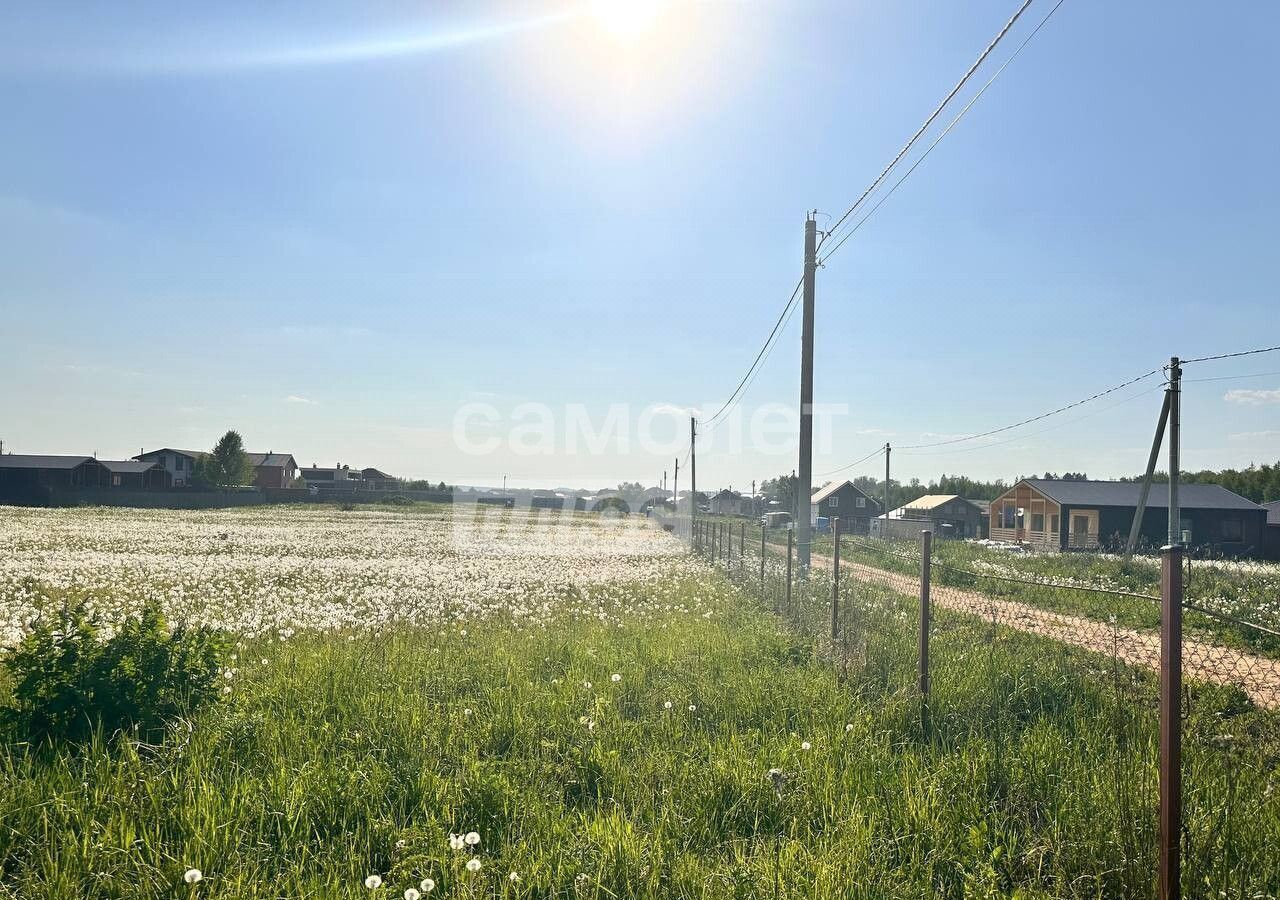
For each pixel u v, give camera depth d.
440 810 4.80
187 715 6.04
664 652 9.45
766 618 12.32
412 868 4.12
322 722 6.35
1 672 7.62
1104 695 7.04
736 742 5.91
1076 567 23.92
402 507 70.94
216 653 6.69
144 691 6.04
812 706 6.90
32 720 5.74
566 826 4.65
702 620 12.38
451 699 7.26
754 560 21.91
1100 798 4.58
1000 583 18.09
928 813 4.68
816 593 13.23
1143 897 3.81
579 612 13.52
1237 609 14.01
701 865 4.25
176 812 4.50
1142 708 6.71
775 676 8.02
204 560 22.94
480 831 4.62
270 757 5.42
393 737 5.95
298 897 3.76
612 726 6.39
